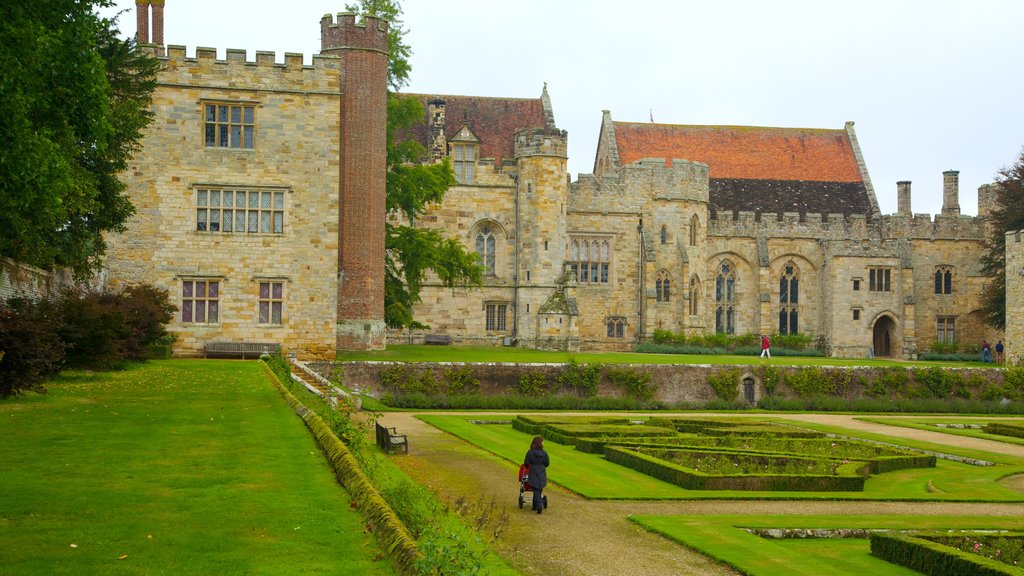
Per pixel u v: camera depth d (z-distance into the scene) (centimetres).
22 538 1230
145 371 3809
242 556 1177
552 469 2828
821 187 9038
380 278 5459
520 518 2112
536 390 5188
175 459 1800
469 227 7512
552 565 1720
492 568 1542
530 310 7400
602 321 7906
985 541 1911
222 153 4931
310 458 1836
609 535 1977
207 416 2444
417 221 7444
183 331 4894
